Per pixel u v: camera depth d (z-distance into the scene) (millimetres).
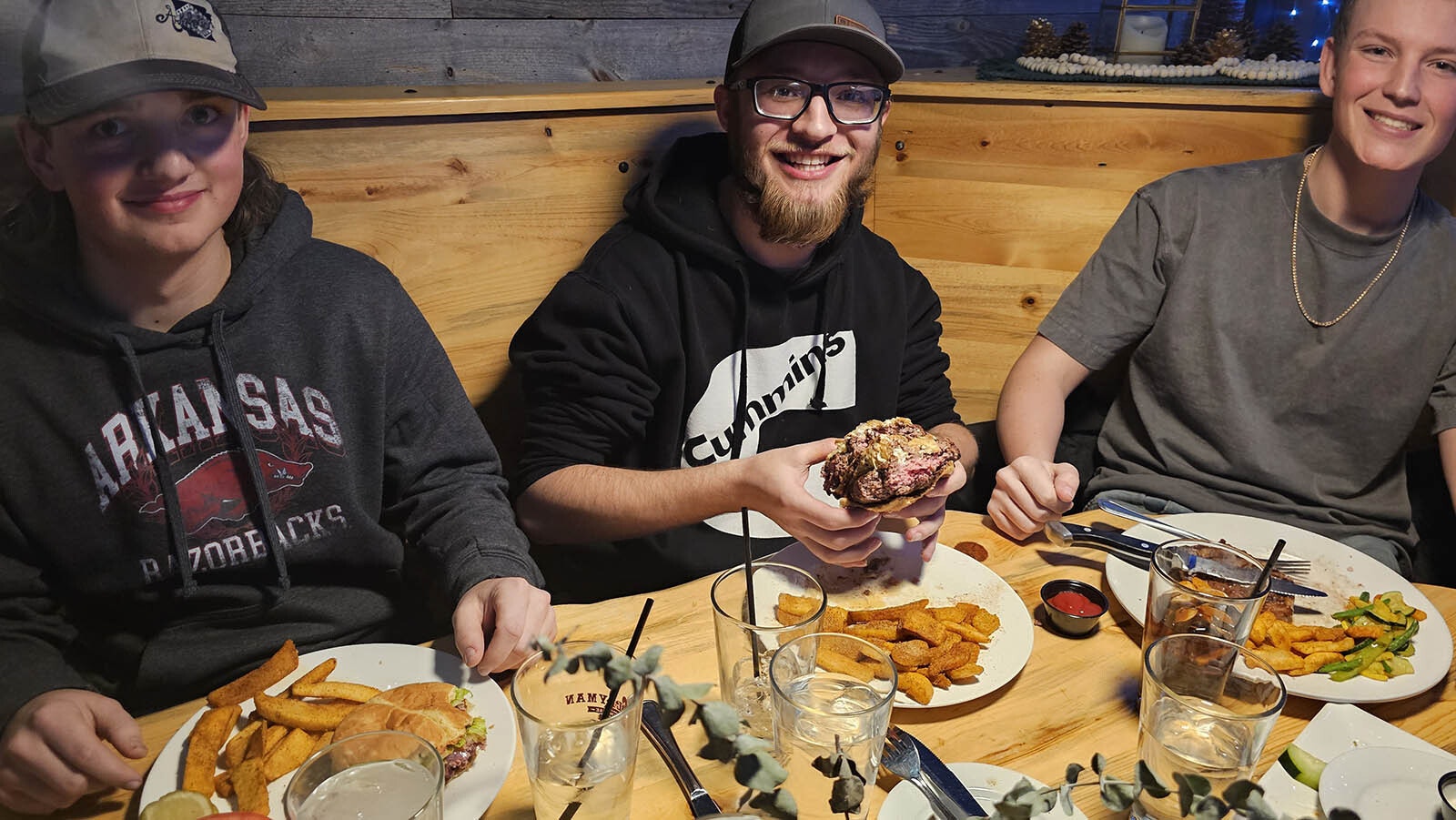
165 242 1196
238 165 1266
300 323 1435
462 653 1104
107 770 919
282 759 955
